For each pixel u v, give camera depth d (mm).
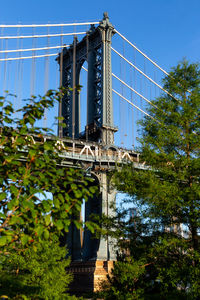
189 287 17297
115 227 21328
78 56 82562
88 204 64625
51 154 8680
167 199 18141
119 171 21016
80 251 68312
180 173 19422
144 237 19734
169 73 22891
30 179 7508
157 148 20703
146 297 18344
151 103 22234
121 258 20969
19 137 7914
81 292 58781
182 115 20750
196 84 22172
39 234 7004
